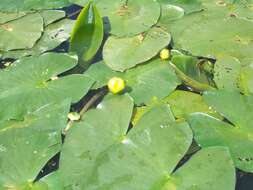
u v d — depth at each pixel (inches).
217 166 48.9
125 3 69.9
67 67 61.2
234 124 53.3
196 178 48.4
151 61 62.1
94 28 64.0
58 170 50.8
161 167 49.6
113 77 59.6
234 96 55.7
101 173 49.7
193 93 58.2
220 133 52.6
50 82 59.7
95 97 59.1
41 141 53.2
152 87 58.8
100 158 51.1
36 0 71.5
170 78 59.5
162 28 65.9
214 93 56.2
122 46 63.7
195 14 68.3
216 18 66.7
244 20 65.7
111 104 56.3
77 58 62.4
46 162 51.4
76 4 71.9
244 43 62.3
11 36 66.4
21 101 57.3
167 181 48.6
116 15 68.3
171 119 53.8
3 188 49.6
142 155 50.8
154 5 68.9
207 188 47.5
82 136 53.5
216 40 63.1
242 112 54.2
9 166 51.3
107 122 54.5
